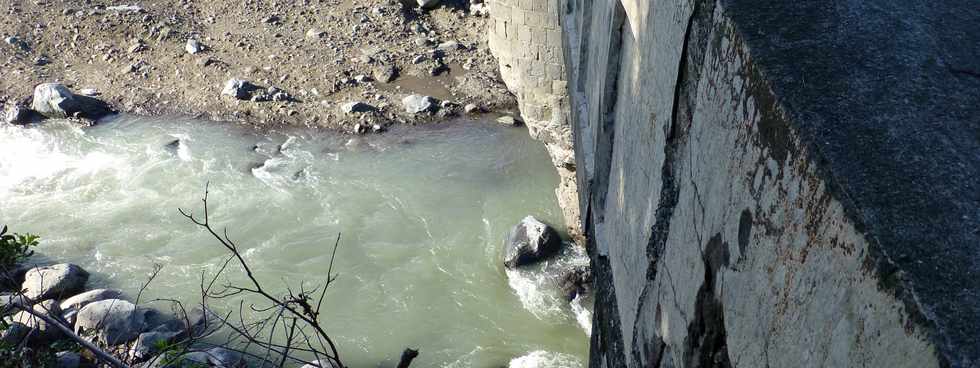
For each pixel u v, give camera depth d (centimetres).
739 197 211
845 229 157
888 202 153
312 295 973
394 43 1451
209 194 1132
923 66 187
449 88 1357
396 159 1210
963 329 133
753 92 198
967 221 149
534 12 913
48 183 1155
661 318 303
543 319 953
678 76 268
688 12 253
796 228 177
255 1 1525
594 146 523
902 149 164
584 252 1029
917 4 208
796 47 196
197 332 891
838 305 159
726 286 226
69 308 907
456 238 1067
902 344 139
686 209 266
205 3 1523
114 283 984
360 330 934
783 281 185
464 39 1470
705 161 241
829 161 164
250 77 1368
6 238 570
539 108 970
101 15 1473
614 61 418
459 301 977
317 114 1298
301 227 1078
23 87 1330
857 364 152
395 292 986
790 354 182
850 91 180
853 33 198
